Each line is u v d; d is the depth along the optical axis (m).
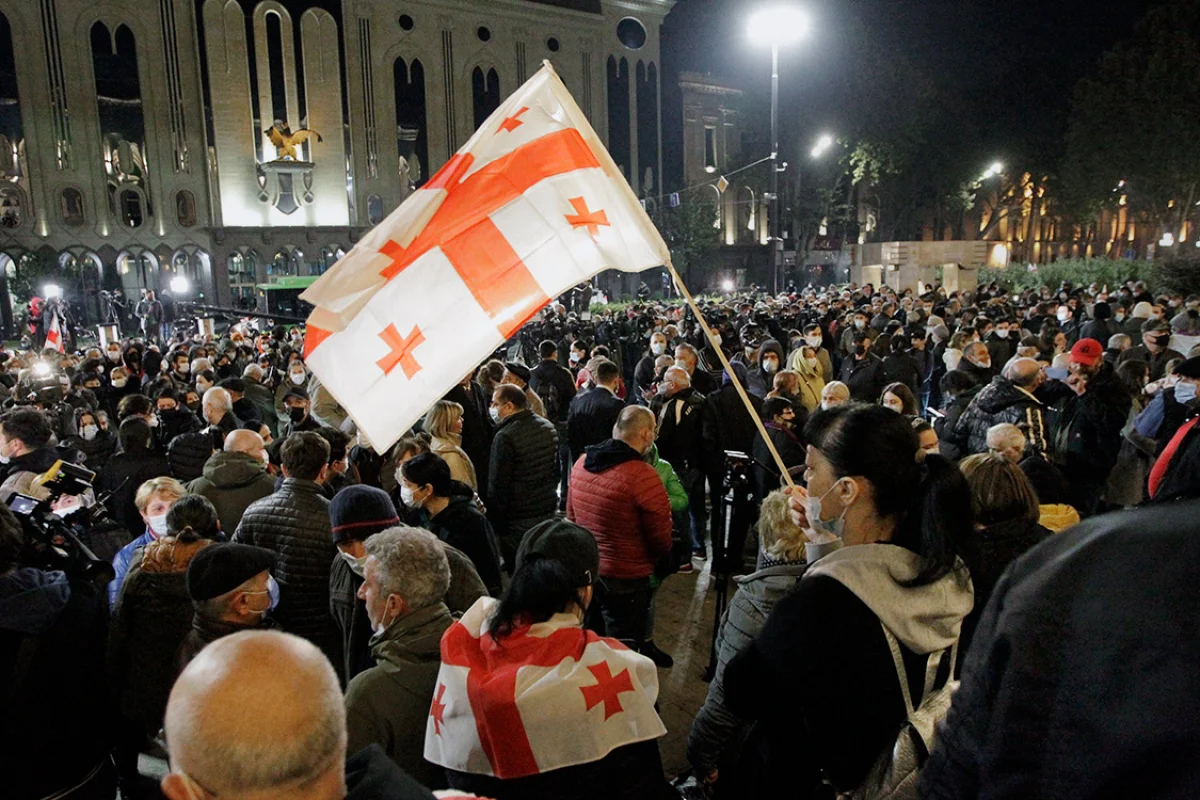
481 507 5.12
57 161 34.56
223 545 2.99
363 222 42.44
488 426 7.38
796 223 51.06
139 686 3.18
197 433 6.02
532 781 2.17
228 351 13.71
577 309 32.56
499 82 45.84
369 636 3.41
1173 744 0.64
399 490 5.73
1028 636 0.75
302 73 40.50
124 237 36.28
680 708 4.73
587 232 3.35
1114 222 57.56
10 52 33.41
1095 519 0.78
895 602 1.74
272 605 3.53
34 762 2.67
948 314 19.09
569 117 3.41
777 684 1.80
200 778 1.19
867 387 9.76
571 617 2.39
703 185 51.06
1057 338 10.50
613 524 4.55
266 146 39.84
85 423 7.26
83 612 2.86
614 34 49.16
